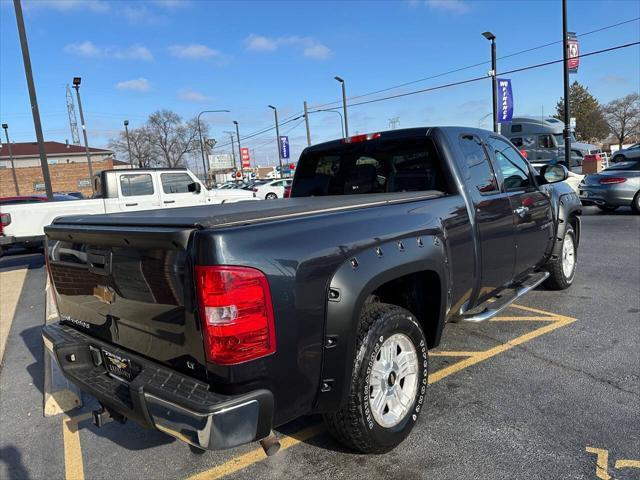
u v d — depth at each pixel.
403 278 3.27
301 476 2.78
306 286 2.27
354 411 2.63
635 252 8.44
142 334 2.46
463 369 4.03
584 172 20.53
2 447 3.34
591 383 3.66
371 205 2.96
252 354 2.09
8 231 9.58
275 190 29.70
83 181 58.44
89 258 2.72
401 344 2.96
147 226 2.39
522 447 2.89
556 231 5.61
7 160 65.38
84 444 3.33
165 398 2.12
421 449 2.94
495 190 4.21
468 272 3.62
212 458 3.06
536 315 5.30
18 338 5.78
